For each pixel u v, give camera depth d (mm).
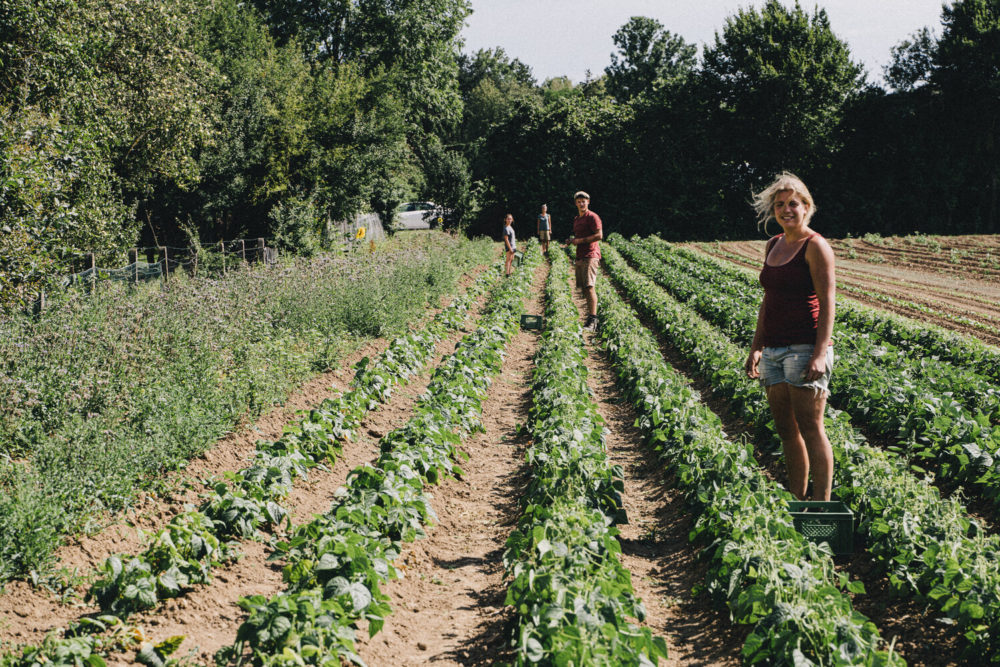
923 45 50531
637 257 31812
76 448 6086
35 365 7652
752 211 50500
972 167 48250
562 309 16094
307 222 24859
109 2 17625
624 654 3576
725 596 4598
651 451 8289
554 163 50156
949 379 9625
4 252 9102
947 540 4574
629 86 94812
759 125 48219
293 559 4859
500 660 4191
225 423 7793
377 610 4375
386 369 10664
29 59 14453
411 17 44688
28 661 3654
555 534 4875
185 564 4824
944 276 28000
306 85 28781
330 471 7371
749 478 6023
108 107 17625
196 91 22000
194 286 12039
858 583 4203
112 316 9602
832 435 6867
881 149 48406
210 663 4031
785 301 5418
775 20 48562
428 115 50188
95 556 5070
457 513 6711
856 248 36500
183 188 22219
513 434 9164
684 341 13586
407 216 48906
